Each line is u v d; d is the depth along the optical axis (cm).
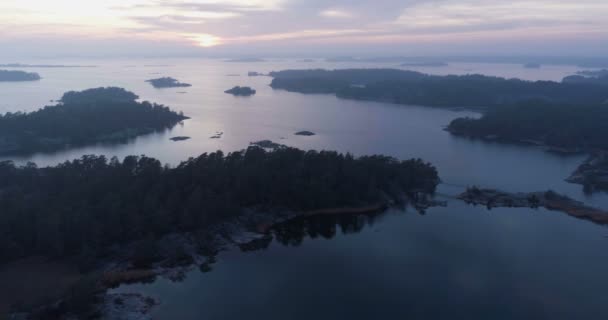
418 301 8119
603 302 8094
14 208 9612
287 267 9344
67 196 10450
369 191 12462
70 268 8769
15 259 9006
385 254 9944
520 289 8512
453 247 10225
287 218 11525
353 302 8062
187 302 7938
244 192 11475
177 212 10312
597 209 12231
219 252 9881
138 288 8369
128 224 9769
